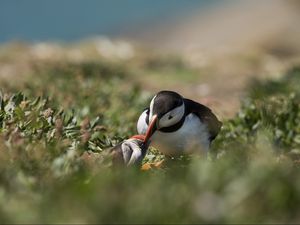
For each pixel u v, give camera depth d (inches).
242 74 1019.3
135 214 287.6
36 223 289.7
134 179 327.3
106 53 1127.0
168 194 302.7
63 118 475.5
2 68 967.0
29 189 335.6
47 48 1120.2
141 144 428.1
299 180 318.7
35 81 773.9
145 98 696.4
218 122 464.1
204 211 287.1
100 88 725.3
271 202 300.7
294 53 1732.3
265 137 529.3
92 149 461.4
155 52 1150.3
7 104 481.1
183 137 442.0
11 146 385.4
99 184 319.3
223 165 337.4
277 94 732.0
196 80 961.5
